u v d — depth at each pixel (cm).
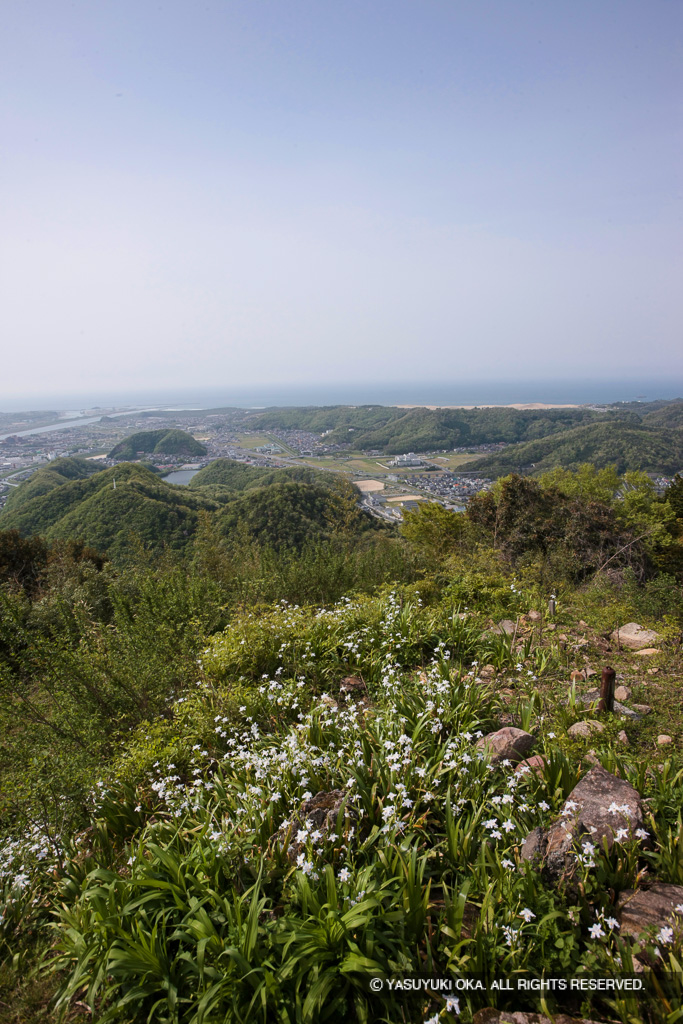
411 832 305
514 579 871
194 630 636
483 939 241
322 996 222
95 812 395
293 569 912
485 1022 218
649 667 554
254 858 299
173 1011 237
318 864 284
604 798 304
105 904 280
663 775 341
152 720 516
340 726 424
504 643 582
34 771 405
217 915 266
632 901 260
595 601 882
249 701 484
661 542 1483
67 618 617
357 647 595
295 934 239
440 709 405
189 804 363
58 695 481
